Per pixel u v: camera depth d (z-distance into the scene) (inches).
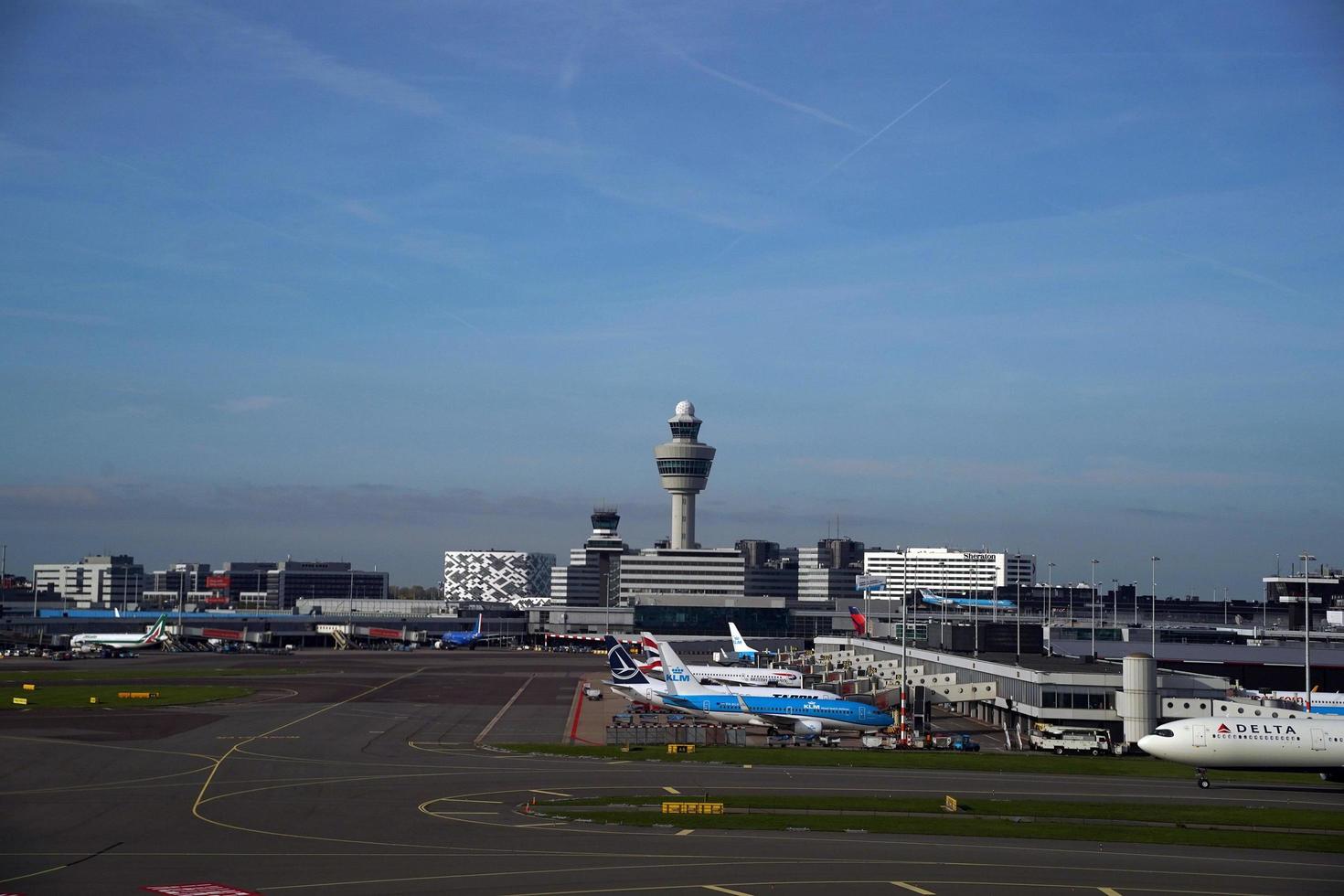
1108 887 2220.7
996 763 4116.6
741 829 2728.8
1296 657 7288.4
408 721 5211.6
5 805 2982.3
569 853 2425.0
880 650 7780.5
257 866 2278.5
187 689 6732.3
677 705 4990.2
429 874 2217.0
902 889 2167.8
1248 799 3395.7
